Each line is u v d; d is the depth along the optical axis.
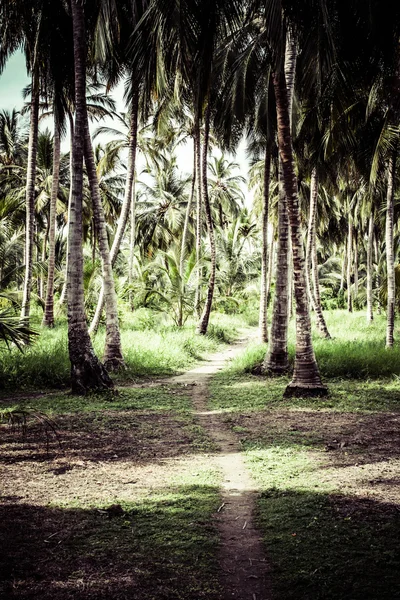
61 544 3.82
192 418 8.34
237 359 15.53
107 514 4.38
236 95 15.13
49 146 27.95
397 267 20.56
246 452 6.32
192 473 5.53
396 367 12.73
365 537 3.90
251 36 13.78
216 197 37.00
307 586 3.25
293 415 8.45
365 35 9.62
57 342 14.98
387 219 16.86
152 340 17.70
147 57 11.07
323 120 13.19
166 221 36.81
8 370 11.18
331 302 46.25
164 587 3.25
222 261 39.91
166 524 4.20
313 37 9.70
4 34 13.34
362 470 5.52
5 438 6.92
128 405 9.19
